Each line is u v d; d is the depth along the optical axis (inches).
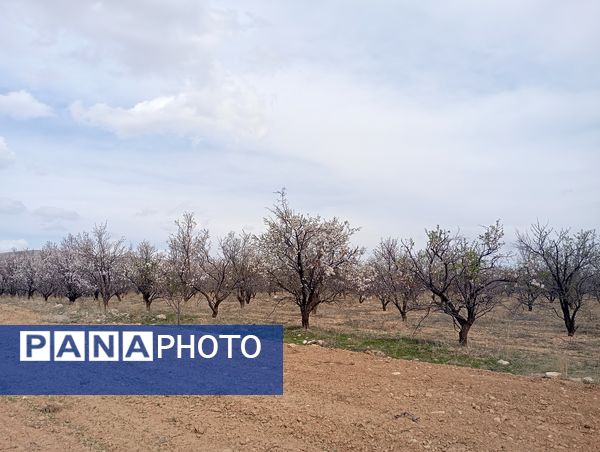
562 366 387.2
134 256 1037.2
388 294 861.8
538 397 286.8
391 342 525.7
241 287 983.6
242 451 220.2
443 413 259.6
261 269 733.3
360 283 705.0
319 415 260.2
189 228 1003.3
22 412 284.0
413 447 218.7
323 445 224.8
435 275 548.4
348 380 330.0
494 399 283.7
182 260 919.0
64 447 229.0
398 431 236.2
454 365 400.2
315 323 728.3
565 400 281.3
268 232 676.7
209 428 249.3
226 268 977.5
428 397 288.2
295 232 651.5
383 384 318.7
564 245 720.3
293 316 850.1
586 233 1141.1
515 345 541.3
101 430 251.8
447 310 528.1
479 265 518.6
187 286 905.5
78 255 1142.3
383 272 840.3
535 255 741.3
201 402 292.7
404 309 794.8
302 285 643.5
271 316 833.5
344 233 674.8
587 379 341.1
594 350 513.7
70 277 1189.1
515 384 316.5
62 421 267.7
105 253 1050.1
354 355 423.8
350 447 221.6
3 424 263.6
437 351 469.1
